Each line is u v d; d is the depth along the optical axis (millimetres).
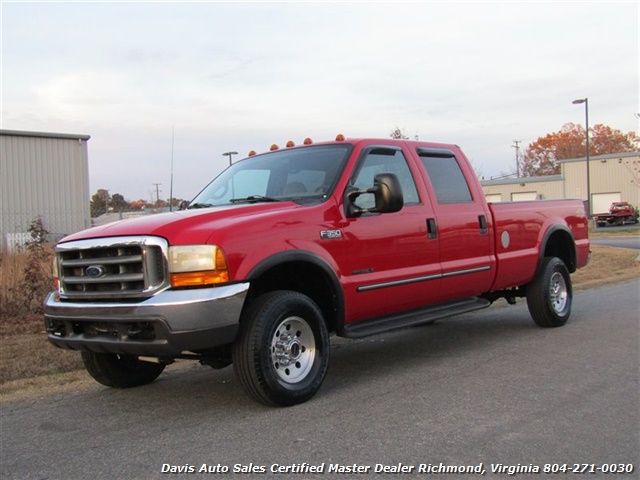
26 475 3797
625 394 5031
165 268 4434
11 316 9156
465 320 9102
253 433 4348
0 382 6105
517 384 5418
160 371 6070
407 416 4617
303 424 4500
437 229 6293
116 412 5066
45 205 24844
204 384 5891
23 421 4898
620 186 51969
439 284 6305
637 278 13703
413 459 3809
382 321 5887
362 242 5512
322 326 5141
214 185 6555
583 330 7828
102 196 34688
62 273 4969
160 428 4586
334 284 5227
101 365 5527
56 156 25156
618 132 75000
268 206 5172
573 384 5359
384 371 6117
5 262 9617
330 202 5367
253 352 4648
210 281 4441
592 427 4289
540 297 7867
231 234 4566
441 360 6512
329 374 6074
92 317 4578
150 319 4332
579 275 14617
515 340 7391
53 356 7012
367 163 5871
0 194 23906
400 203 5289
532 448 3938
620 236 31031
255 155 6738
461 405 4848
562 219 8336
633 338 7227
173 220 4699
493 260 6992
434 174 6629
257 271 4633
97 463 3939
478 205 6953
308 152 6105
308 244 5047
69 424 4785
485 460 3766
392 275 5766
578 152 76125
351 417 4637
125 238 4582
